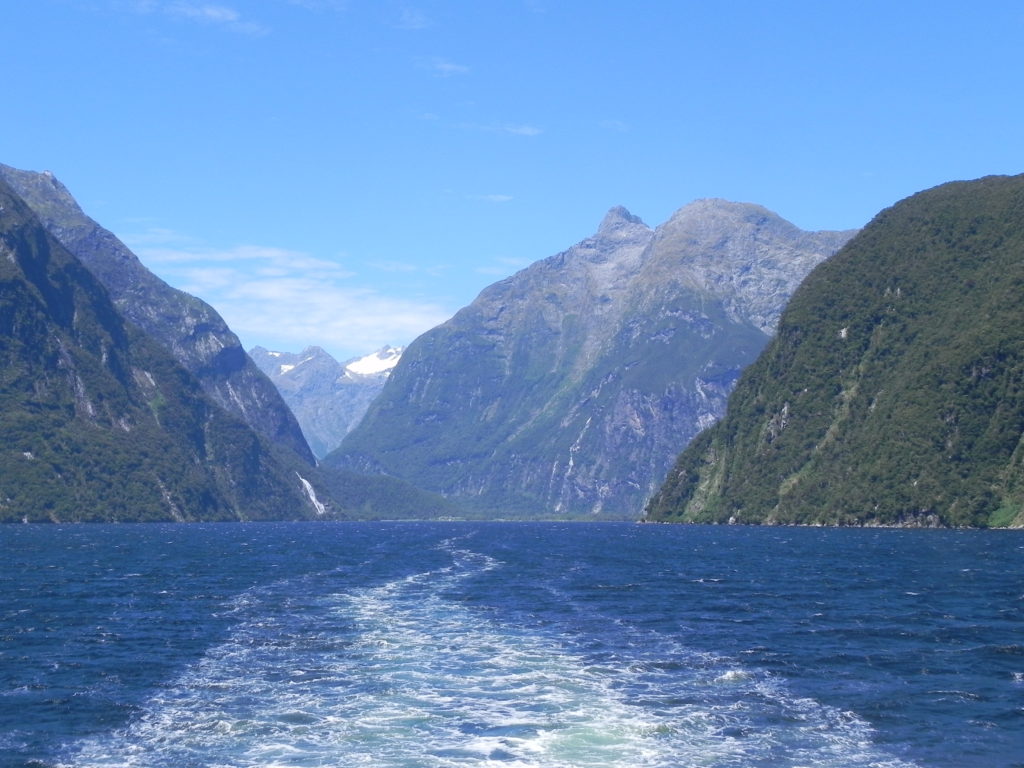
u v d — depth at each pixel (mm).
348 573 123875
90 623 76188
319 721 45344
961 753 40906
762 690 51062
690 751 40844
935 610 81062
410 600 90125
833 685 52250
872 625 72812
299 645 64500
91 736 43844
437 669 56219
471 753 40406
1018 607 82438
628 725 44344
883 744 41969
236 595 95625
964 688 51625
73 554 162875
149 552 172250
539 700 48812
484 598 91750
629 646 63719
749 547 179500
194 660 60188
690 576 117125
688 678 53812
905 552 155375
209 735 43594
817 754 40594
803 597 92000
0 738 43719
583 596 93688
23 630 72938
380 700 49000
